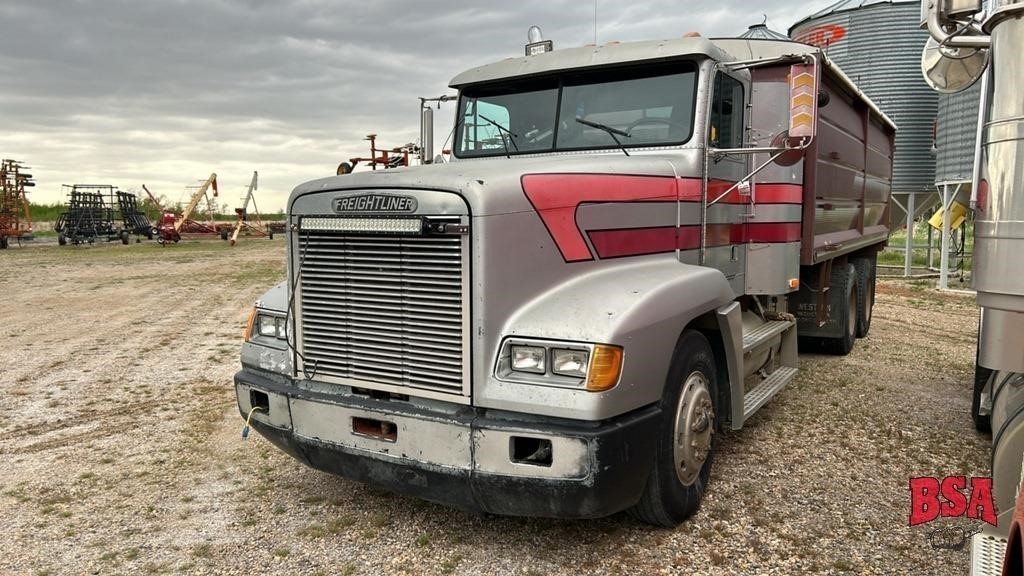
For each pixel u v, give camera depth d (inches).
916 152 553.6
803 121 157.1
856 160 305.1
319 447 136.0
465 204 118.9
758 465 177.9
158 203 1600.6
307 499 160.2
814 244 236.5
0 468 180.7
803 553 133.5
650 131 179.3
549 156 176.1
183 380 270.2
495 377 120.3
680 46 174.6
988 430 200.2
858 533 141.5
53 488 167.8
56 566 131.2
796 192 219.0
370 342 131.1
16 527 147.3
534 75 193.0
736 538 139.5
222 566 130.8
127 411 229.8
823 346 309.7
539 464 115.9
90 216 1277.1
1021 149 91.4
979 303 98.1
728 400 163.6
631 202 151.6
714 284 151.9
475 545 137.6
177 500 160.7
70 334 372.2
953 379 265.9
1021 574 73.3
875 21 541.0
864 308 341.4
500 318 122.0
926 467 176.4
